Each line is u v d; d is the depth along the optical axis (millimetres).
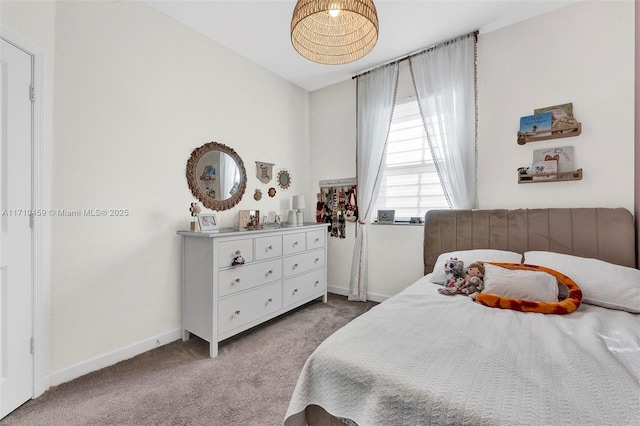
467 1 2100
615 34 1974
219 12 2217
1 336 1392
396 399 831
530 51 2275
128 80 2008
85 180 1794
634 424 667
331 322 2594
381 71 3043
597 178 2035
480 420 704
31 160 1517
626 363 952
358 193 3221
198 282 2146
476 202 2504
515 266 1773
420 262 2879
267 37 2549
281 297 2588
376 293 3150
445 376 866
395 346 1062
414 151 2945
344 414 942
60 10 1686
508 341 1091
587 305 1556
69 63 1721
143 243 2088
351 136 3367
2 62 1392
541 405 726
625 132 1945
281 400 1529
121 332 1964
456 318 1343
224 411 1447
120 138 1964
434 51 2670
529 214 2191
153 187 2148
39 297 1555
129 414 1420
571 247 2025
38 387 1544
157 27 2178
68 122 1716
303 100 3643
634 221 1903
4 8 1384
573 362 922
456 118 2551
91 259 1822
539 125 2209
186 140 2367
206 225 2340
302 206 3137
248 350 2086
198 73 2455
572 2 2104
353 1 1306
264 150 3088
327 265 3467
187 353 2051
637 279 1562
